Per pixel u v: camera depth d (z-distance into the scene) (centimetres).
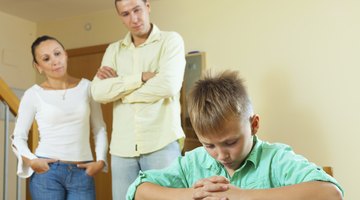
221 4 375
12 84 425
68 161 229
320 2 341
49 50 241
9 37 427
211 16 378
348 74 329
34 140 252
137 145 229
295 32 347
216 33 374
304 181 108
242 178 124
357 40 328
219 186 113
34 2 404
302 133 338
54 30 445
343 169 324
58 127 232
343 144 326
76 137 234
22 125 234
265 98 352
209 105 113
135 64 242
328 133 331
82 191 230
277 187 111
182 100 360
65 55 248
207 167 131
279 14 354
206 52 376
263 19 359
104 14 425
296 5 349
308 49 342
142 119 230
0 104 335
